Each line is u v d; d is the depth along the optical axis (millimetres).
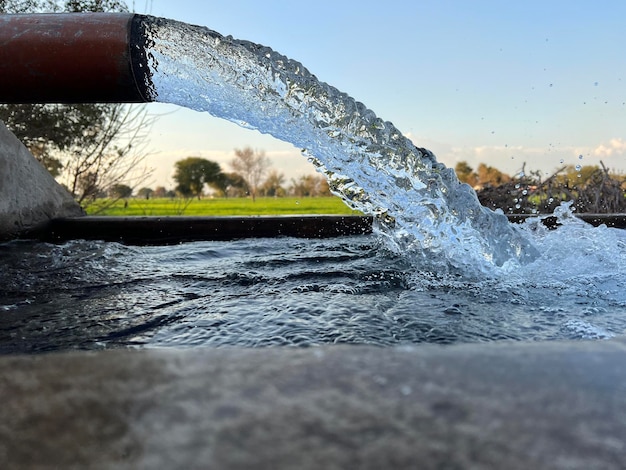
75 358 601
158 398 500
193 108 2627
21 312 1757
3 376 547
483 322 1574
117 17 2387
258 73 2527
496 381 544
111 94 2457
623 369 576
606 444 438
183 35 2414
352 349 634
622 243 2693
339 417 470
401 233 2793
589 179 5391
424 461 413
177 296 1951
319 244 3221
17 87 2385
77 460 413
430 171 2643
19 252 2850
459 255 2480
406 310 1694
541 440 442
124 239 3674
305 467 404
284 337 1425
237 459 413
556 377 555
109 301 1889
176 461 411
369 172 2688
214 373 558
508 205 5156
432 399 504
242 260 2680
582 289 1999
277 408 485
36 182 3732
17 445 431
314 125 2639
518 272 2299
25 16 2396
